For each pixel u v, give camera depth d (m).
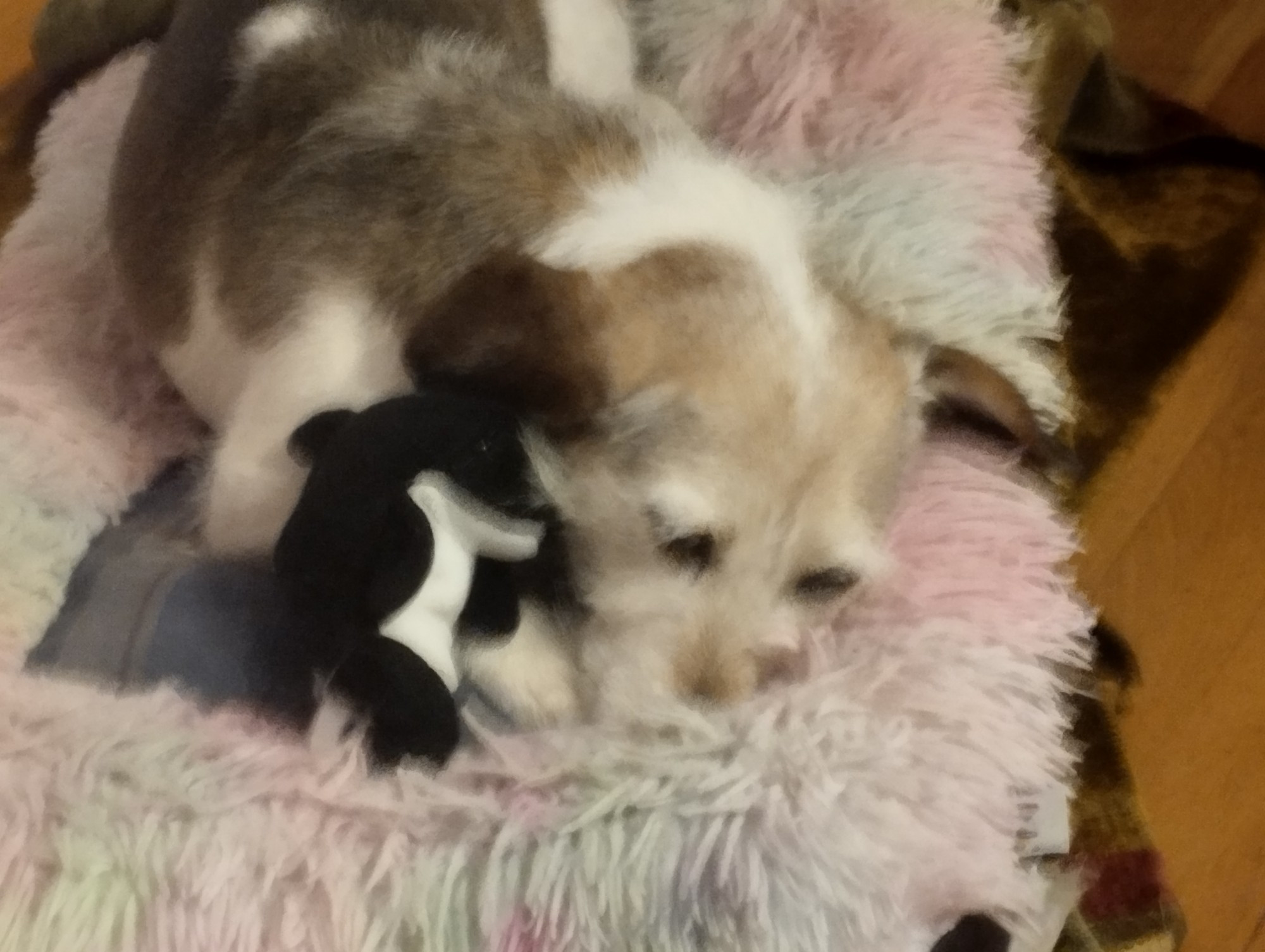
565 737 0.46
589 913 0.43
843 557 0.48
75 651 0.51
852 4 0.66
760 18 0.67
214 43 0.55
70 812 0.43
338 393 0.49
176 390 0.59
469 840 0.44
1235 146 0.85
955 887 0.45
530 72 0.55
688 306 0.46
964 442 0.55
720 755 0.45
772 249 0.48
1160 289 0.80
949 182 0.61
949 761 0.46
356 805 0.44
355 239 0.49
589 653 0.49
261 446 0.50
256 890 0.42
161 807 0.43
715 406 0.46
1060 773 0.51
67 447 0.55
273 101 0.53
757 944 0.42
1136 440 0.76
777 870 0.43
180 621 0.50
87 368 0.59
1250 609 0.72
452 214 0.48
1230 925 0.64
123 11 0.76
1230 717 0.69
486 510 0.46
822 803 0.44
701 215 0.48
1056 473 0.56
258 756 0.44
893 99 0.64
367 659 0.44
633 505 0.47
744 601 0.48
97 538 0.56
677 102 0.67
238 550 0.51
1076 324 0.79
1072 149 0.86
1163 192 0.84
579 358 0.45
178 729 0.45
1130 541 0.73
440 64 0.53
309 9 0.55
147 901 0.43
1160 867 0.63
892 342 0.51
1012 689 0.49
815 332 0.47
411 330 0.47
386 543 0.44
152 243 0.55
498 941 0.43
